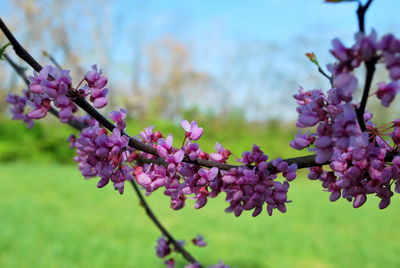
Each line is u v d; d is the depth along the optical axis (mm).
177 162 1164
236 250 5930
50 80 1060
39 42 22719
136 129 16453
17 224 6734
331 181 1277
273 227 7320
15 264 5012
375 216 8438
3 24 987
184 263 5355
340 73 852
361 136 999
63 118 1041
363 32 795
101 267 5082
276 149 16688
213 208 8805
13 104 1983
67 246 5750
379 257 5703
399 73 767
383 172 1082
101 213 7898
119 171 1148
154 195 10008
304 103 1206
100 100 1081
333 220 8023
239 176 1186
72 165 15273
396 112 15156
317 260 5602
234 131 19781
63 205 8453
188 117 23922
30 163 14828
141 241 6207
